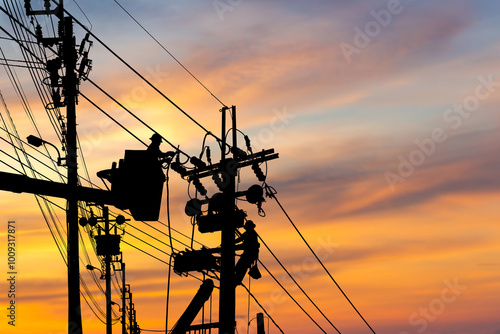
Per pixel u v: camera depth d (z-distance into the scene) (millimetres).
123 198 7590
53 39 21859
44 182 7328
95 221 32812
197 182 23469
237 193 24062
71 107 21547
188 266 23844
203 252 23953
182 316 23531
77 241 20984
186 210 23750
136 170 7637
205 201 23906
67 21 21953
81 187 7555
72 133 21344
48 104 22156
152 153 7770
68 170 20453
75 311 20797
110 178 7793
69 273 20984
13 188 7203
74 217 21031
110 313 35969
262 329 24578
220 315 22703
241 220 23484
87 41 22031
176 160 22859
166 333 22891
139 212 7691
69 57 21750
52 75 21703
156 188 7660
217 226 23422
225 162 23375
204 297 23906
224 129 24391
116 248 34125
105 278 35812
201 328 23516
